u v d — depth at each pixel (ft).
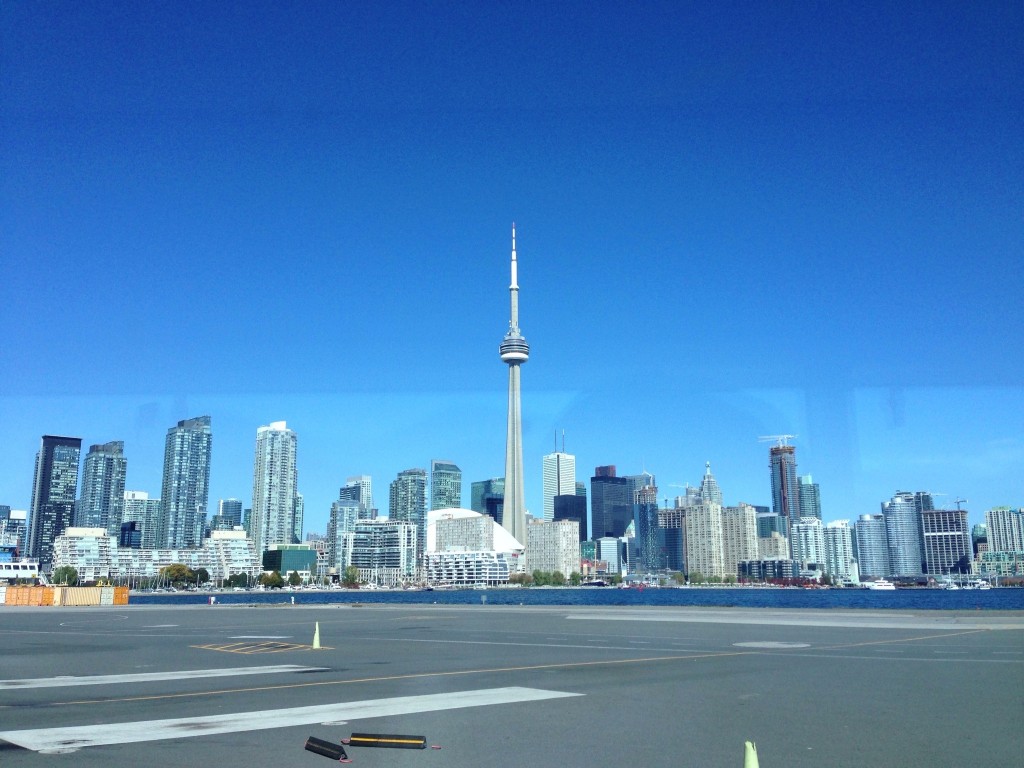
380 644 145.79
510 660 116.06
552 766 52.65
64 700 77.61
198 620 251.39
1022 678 95.50
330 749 54.49
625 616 261.03
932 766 53.01
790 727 65.31
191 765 52.31
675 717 69.62
